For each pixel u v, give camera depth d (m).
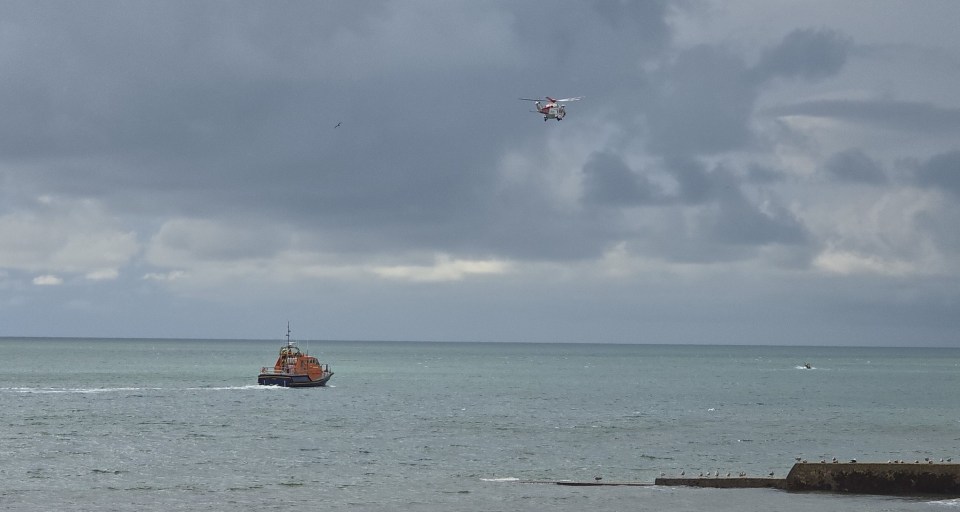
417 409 115.81
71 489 57.88
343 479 61.94
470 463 69.44
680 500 52.53
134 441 80.25
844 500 51.34
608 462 70.62
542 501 53.44
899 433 91.88
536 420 102.69
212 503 53.84
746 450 77.81
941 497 51.25
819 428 96.56
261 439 82.38
